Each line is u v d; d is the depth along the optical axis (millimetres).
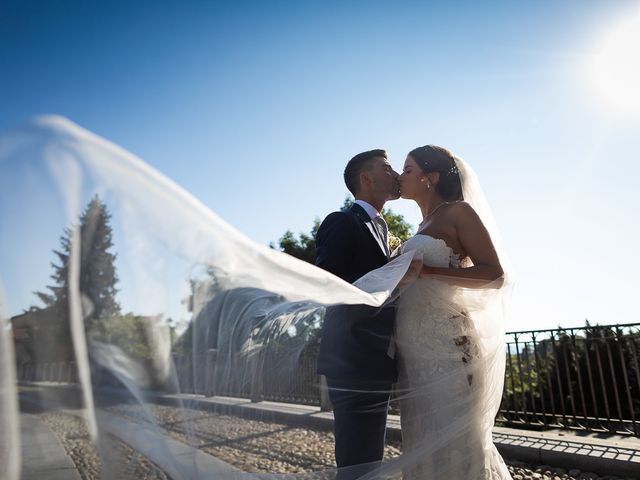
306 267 1696
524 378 5902
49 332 1126
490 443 2209
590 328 5328
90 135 1218
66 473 1124
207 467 1447
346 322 2045
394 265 2201
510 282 2441
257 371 1647
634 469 3701
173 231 1343
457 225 2365
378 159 2814
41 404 1110
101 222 1224
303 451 1754
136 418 1271
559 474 3951
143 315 1294
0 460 1011
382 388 2104
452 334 2174
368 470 1934
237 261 1489
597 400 5473
